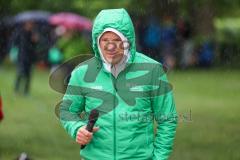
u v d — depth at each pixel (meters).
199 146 21.72
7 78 44.47
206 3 28.91
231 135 23.83
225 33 47.12
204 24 45.28
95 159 9.48
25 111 29.34
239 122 27.09
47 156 19.52
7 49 49.62
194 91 38.41
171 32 44.25
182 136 23.47
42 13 49.94
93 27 9.51
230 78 45.09
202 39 46.62
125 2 25.20
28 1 37.78
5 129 24.31
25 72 34.75
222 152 20.69
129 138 9.38
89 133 9.20
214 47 48.47
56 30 45.28
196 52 48.88
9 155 19.28
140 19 28.81
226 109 31.16
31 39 34.97
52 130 24.25
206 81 43.44
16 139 22.14
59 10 47.44
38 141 21.92
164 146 9.54
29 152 19.98
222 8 31.06
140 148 9.42
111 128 9.39
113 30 9.33
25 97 34.25
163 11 25.39
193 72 48.56
